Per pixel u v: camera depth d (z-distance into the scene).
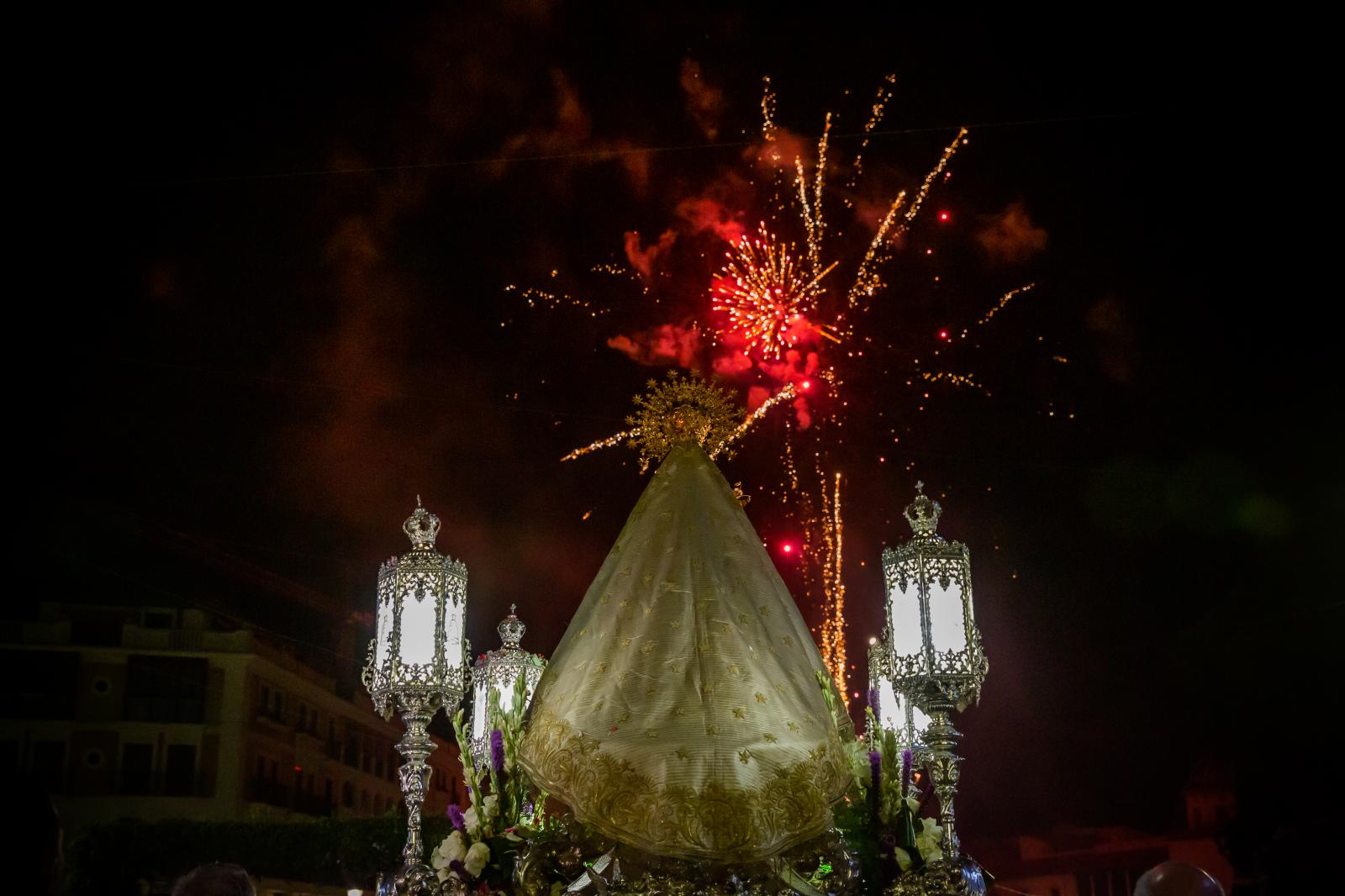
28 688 30.11
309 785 31.38
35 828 3.13
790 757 6.26
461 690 6.83
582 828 6.05
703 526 7.16
